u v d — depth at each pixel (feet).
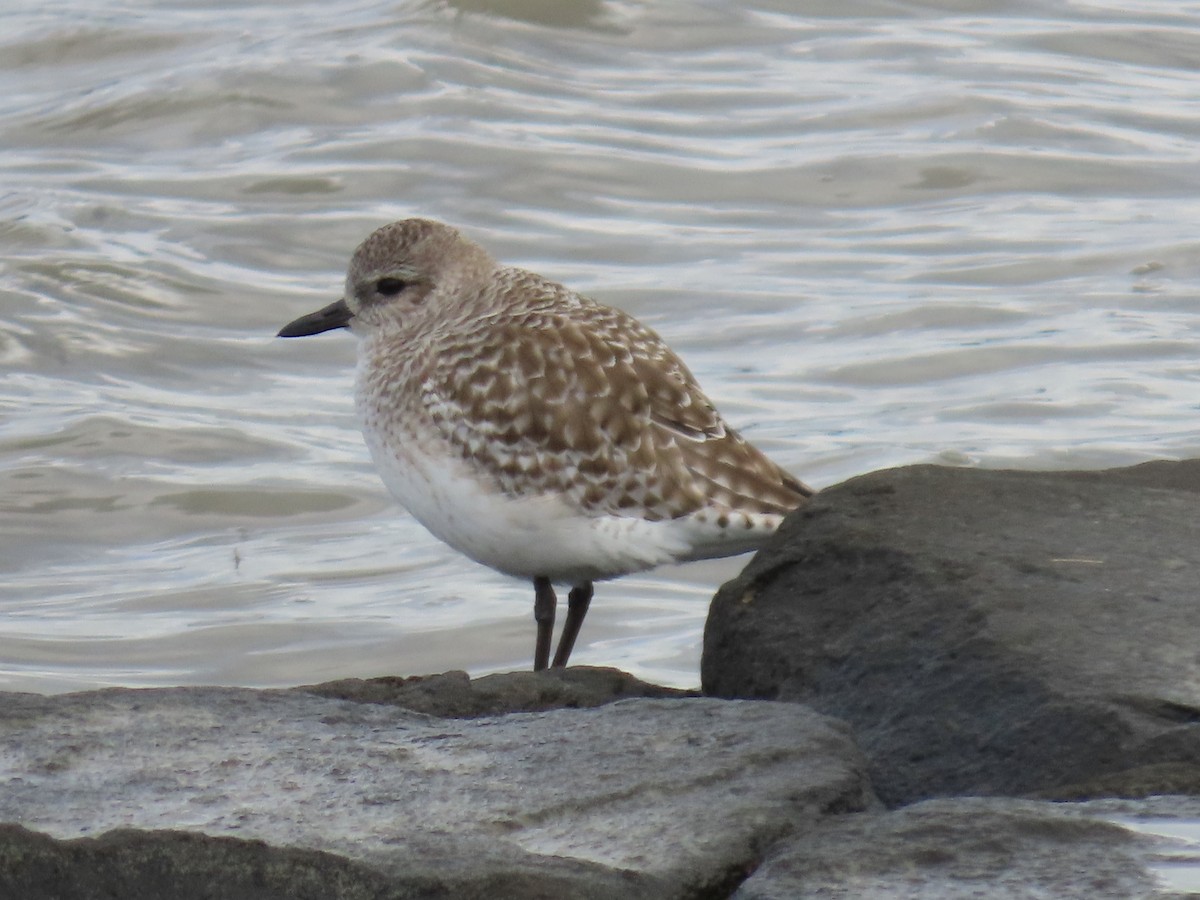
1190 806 19.61
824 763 21.49
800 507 27.78
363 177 74.28
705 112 80.38
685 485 29.71
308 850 19.19
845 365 60.03
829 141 76.79
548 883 18.56
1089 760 21.56
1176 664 22.70
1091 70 84.38
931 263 67.51
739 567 49.47
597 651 44.47
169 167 76.54
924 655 23.97
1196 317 62.85
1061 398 57.00
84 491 54.54
